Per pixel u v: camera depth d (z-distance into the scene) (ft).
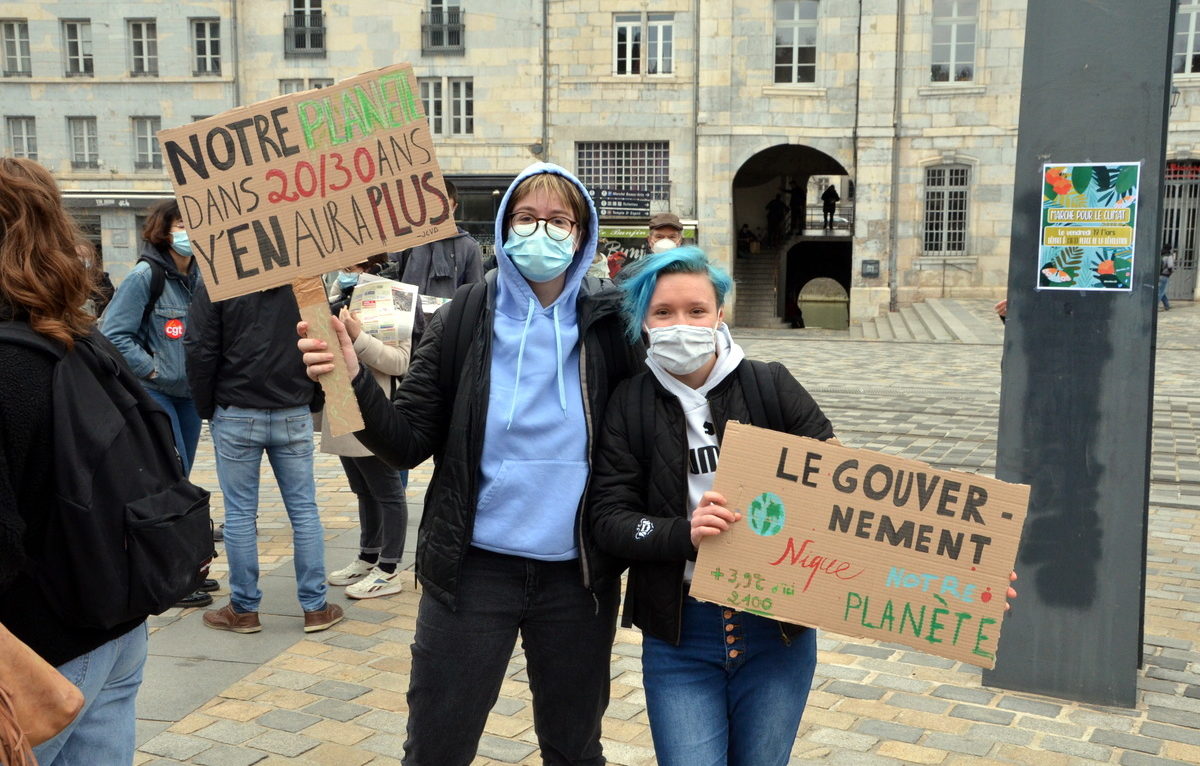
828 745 13.21
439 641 9.29
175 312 19.60
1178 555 21.94
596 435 9.29
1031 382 14.51
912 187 95.91
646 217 92.17
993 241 95.35
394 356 17.11
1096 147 13.76
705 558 8.51
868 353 70.85
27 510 7.25
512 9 97.81
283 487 17.10
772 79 95.50
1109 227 13.80
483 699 9.44
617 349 9.60
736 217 115.75
